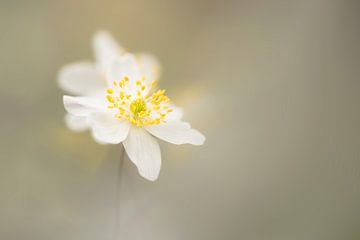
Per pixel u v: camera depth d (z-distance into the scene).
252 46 0.34
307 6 0.33
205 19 0.35
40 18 0.32
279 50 0.33
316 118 0.31
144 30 0.34
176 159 0.29
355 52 0.32
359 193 0.29
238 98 0.32
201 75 0.33
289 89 0.32
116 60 0.25
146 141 0.24
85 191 0.28
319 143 0.31
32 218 0.28
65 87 0.28
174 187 0.29
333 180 0.30
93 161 0.29
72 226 0.27
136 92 0.25
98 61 0.28
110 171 0.28
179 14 0.35
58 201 0.28
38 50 0.32
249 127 0.31
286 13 0.34
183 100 0.31
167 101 0.24
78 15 0.33
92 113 0.23
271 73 0.33
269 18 0.34
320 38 0.33
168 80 0.33
